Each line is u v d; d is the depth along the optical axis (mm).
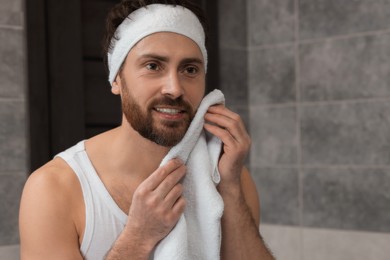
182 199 1143
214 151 1217
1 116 2135
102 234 1170
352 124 2482
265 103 2771
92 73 2373
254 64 2811
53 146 2248
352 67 2479
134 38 1083
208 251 1183
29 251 1148
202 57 1128
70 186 1174
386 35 2377
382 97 2396
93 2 2381
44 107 2221
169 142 1092
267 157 2768
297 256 2666
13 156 2160
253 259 1242
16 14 2168
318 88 2586
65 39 2279
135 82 1079
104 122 2410
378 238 2412
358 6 2453
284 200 2709
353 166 2482
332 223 2551
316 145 2598
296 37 2656
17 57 2170
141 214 1105
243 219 1234
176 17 1088
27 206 1166
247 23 2832
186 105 1089
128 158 1183
